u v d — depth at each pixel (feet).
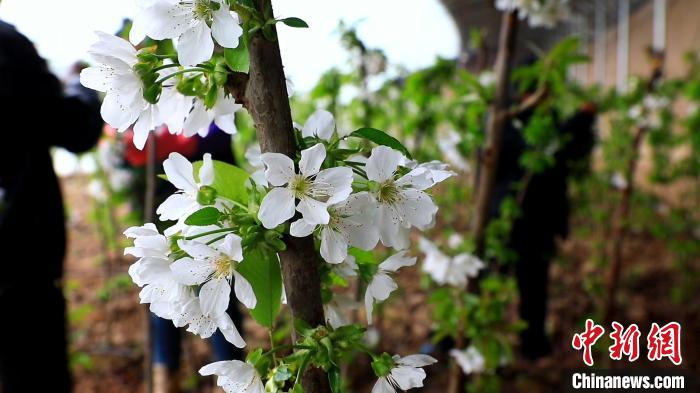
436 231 5.33
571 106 5.06
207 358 3.98
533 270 3.85
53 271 2.50
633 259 5.71
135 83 1.21
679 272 5.32
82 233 6.76
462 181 5.31
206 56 1.16
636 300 4.91
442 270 2.62
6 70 2.15
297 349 1.20
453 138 3.44
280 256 1.19
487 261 3.06
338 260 1.17
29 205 2.35
